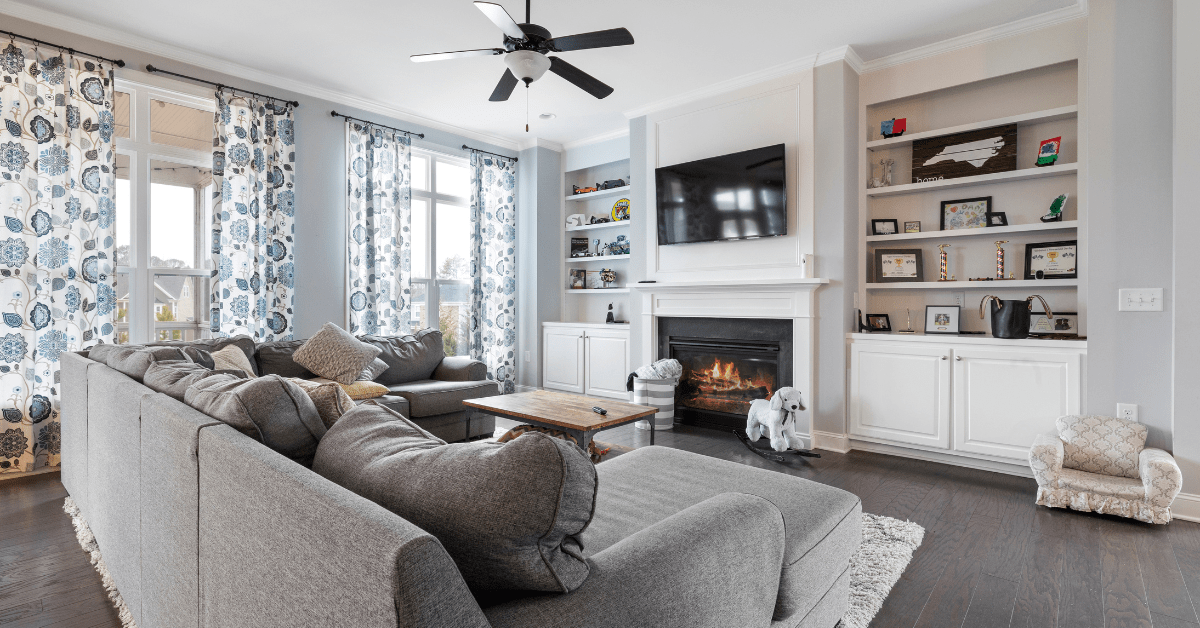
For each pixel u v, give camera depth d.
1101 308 3.04
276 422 1.29
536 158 6.20
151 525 1.56
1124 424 2.92
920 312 4.16
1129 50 2.97
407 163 5.23
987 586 2.13
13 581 2.13
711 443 4.28
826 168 4.09
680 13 3.46
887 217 4.30
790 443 3.81
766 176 4.27
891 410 3.87
